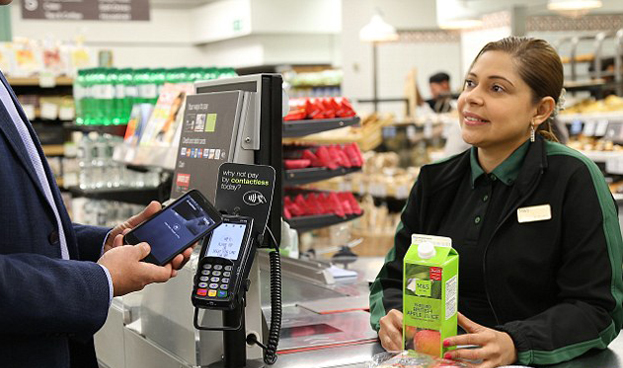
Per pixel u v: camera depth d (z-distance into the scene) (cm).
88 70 491
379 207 817
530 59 198
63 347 159
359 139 568
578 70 1112
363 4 1356
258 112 187
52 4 897
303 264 300
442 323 174
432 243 179
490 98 199
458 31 1418
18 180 149
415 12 1402
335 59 1284
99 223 521
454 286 181
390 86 1408
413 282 176
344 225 432
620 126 703
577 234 193
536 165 199
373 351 203
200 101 210
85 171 527
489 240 203
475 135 201
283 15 1217
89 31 1352
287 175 378
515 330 182
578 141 742
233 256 164
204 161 198
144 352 222
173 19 1402
